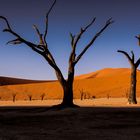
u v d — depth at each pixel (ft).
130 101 125.80
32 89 512.22
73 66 104.27
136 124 53.72
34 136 40.91
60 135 41.63
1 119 63.72
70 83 102.68
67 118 63.87
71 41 105.81
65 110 84.48
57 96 477.36
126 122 56.59
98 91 454.40
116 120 59.77
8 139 38.99
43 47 104.06
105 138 38.63
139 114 69.46
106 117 64.80
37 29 106.32
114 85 466.70
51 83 524.11
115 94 420.77
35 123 56.85
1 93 490.90
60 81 102.47
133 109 84.43
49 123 56.54
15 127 51.31
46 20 106.32
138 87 394.52
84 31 105.70
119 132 44.16
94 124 54.19
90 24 106.52
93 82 495.00
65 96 101.35
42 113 76.69
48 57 104.68
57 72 103.65
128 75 490.90
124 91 424.05
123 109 84.79
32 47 102.37
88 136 40.50
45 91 504.43
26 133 43.88
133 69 124.57
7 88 511.81
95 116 66.64
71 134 42.47
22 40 100.94
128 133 43.09
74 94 453.17
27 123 57.00
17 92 499.92
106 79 495.00
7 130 47.47
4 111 88.38
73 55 104.83
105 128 49.06
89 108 91.50
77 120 60.39
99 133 43.27
